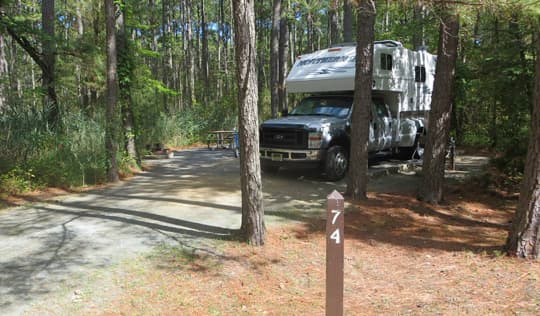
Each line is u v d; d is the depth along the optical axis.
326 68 11.64
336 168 10.33
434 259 5.52
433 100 8.29
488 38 10.07
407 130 12.97
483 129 16.47
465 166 12.62
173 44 34.31
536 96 5.18
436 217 7.54
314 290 4.63
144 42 30.11
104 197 8.49
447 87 8.09
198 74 36.62
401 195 8.91
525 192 5.34
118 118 10.42
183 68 36.44
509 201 8.73
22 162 9.35
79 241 5.86
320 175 11.16
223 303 4.28
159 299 4.31
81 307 4.11
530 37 9.05
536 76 5.20
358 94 8.02
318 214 7.41
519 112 9.34
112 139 10.07
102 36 15.30
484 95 11.51
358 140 8.18
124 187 9.54
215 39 42.06
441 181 8.37
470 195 9.16
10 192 8.47
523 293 4.43
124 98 11.95
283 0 16.50
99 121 11.60
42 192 8.83
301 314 4.11
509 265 5.18
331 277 3.39
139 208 7.59
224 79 34.38
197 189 9.27
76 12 15.42
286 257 5.45
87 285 4.55
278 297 4.45
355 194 8.32
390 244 6.07
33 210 7.47
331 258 3.38
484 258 5.48
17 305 4.11
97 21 15.41
